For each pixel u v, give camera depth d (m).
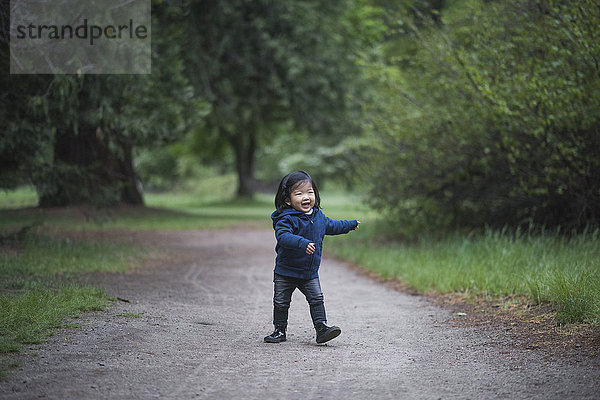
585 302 6.15
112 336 5.73
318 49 22.36
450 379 4.58
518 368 4.82
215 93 23.08
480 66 11.29
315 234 5.86
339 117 24.23
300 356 5.31
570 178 10.65
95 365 4.80
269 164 59.28
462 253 10.41
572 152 10.16
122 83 11.45
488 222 13.59
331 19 23.28
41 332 5.70
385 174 14.42
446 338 6.02
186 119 14.77
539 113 10.20
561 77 9.91
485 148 11.52
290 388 4.37
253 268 11.93
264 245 16.38
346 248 14.55
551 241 10.27
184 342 5.70
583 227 11.64
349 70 23.45
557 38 9.82
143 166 52.47
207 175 58.78
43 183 12.01
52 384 4.30
